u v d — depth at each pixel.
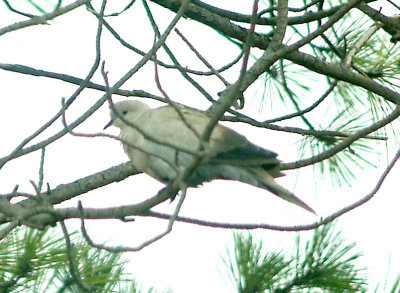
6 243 6.89
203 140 6.20
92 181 9.85
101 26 8.34
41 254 6.79
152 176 8.63
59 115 8.52
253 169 7.90
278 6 10.02
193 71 9.94
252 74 9.38
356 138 8.77
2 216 8.13
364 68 11.32
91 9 8.92
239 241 6.31
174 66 9.91
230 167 7.98
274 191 7.67
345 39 11.05
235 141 7.87
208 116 8.42
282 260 6.31
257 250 6.30
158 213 6.98
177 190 8.49
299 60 10.66
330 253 6.43
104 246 6.14
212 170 8.09
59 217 6.89
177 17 8.25
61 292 6.66
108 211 6.96
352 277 6.34
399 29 10.57
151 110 8.58
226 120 9.98
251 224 6.84
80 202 6.10
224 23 10.71
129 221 7.00
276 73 11.37
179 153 8.05
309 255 6.41
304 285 6.32
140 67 8.53
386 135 10.62
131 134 8.46
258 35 10.98
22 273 6.73
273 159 7.82
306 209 7.40
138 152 8.40
